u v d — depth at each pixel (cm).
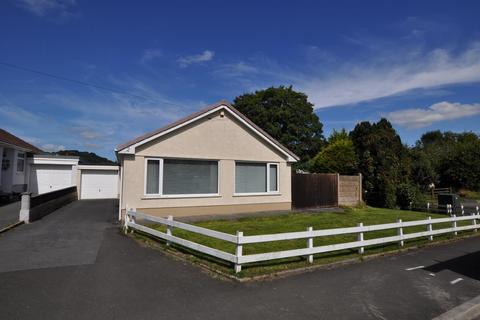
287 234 786
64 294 575
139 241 1014
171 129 1448
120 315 496
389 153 2431
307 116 4594
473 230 1496
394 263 866
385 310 545
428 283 700
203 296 579
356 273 754
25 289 595
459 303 588
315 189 2008
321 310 536
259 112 4478
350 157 2619
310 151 4678
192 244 830
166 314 503
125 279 659
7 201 2075
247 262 716
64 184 2809
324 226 1341
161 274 695
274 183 1803
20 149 2455
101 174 2939
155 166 1441
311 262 818
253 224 1361
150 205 1414
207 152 1559
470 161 3753
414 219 1652
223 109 1606
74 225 1302
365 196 2380
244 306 541
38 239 1024
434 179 3259
